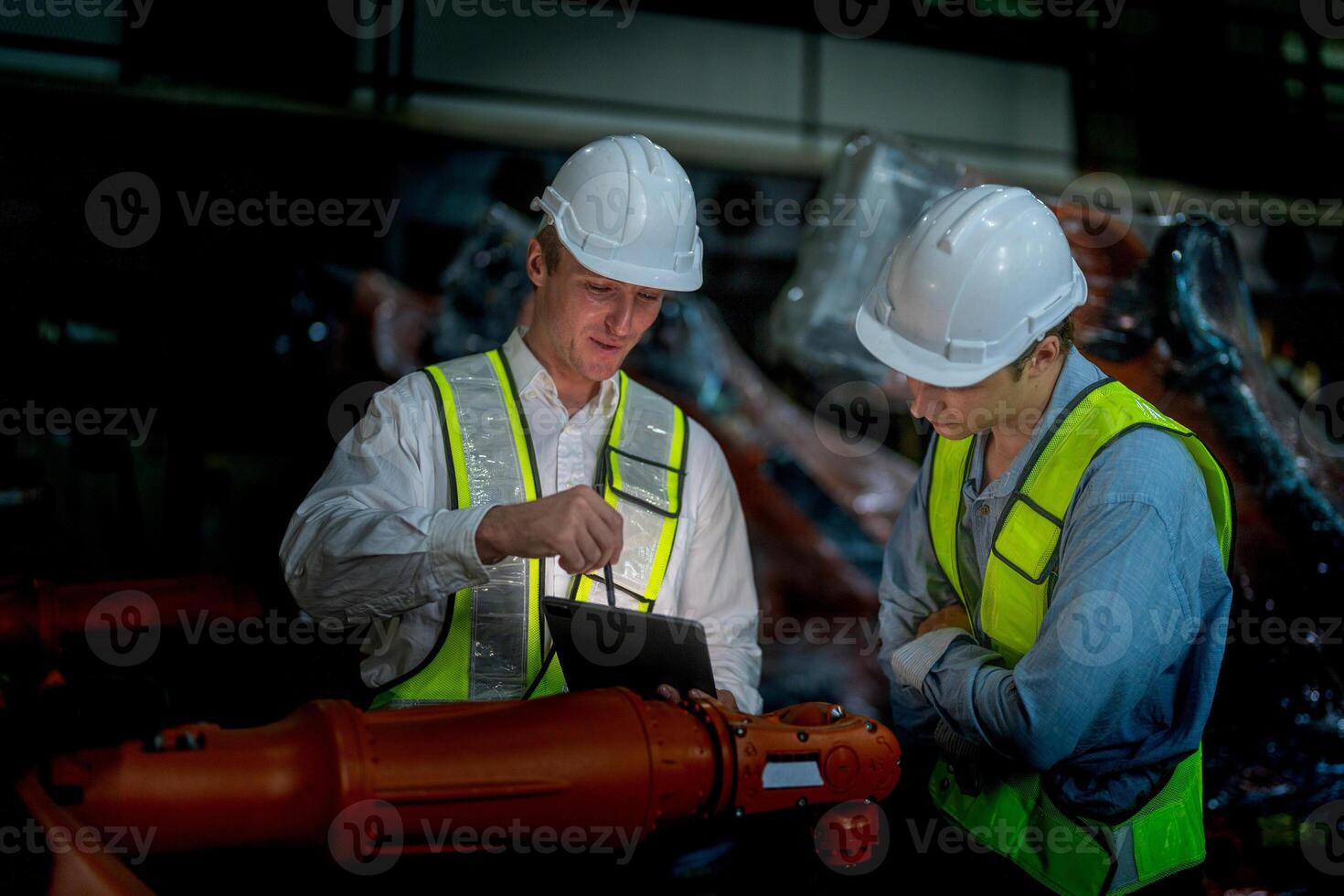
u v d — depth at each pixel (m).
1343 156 4.16
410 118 3.58
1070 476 1.59
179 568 3.29
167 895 1.38
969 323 1.58
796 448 3.64
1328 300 4.03
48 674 1.20
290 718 1.29
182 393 3.36
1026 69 4.13
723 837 1.67
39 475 3.17
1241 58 4.14
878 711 3.57
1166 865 1.65
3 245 3.24
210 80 3.43
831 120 3.95
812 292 3.56
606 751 1.31
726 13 3.85
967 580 1.78
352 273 3.52
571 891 1.50
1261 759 2.98
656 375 3.62
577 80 3.76
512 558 1.74
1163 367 2.95
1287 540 3.05
